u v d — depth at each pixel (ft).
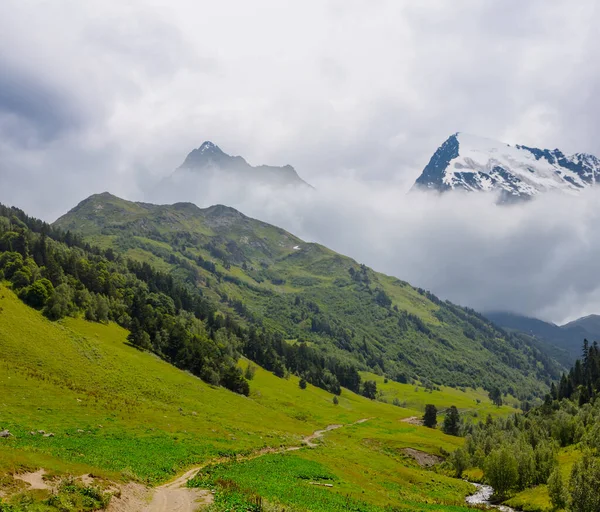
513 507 320.29
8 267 584.81
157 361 542.57
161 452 219.00
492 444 475.31
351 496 197.98
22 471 113.70
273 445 334.44
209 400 466.29
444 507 255.91
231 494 140.87
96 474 132.67
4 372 305.73
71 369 379.96
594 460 258.37
